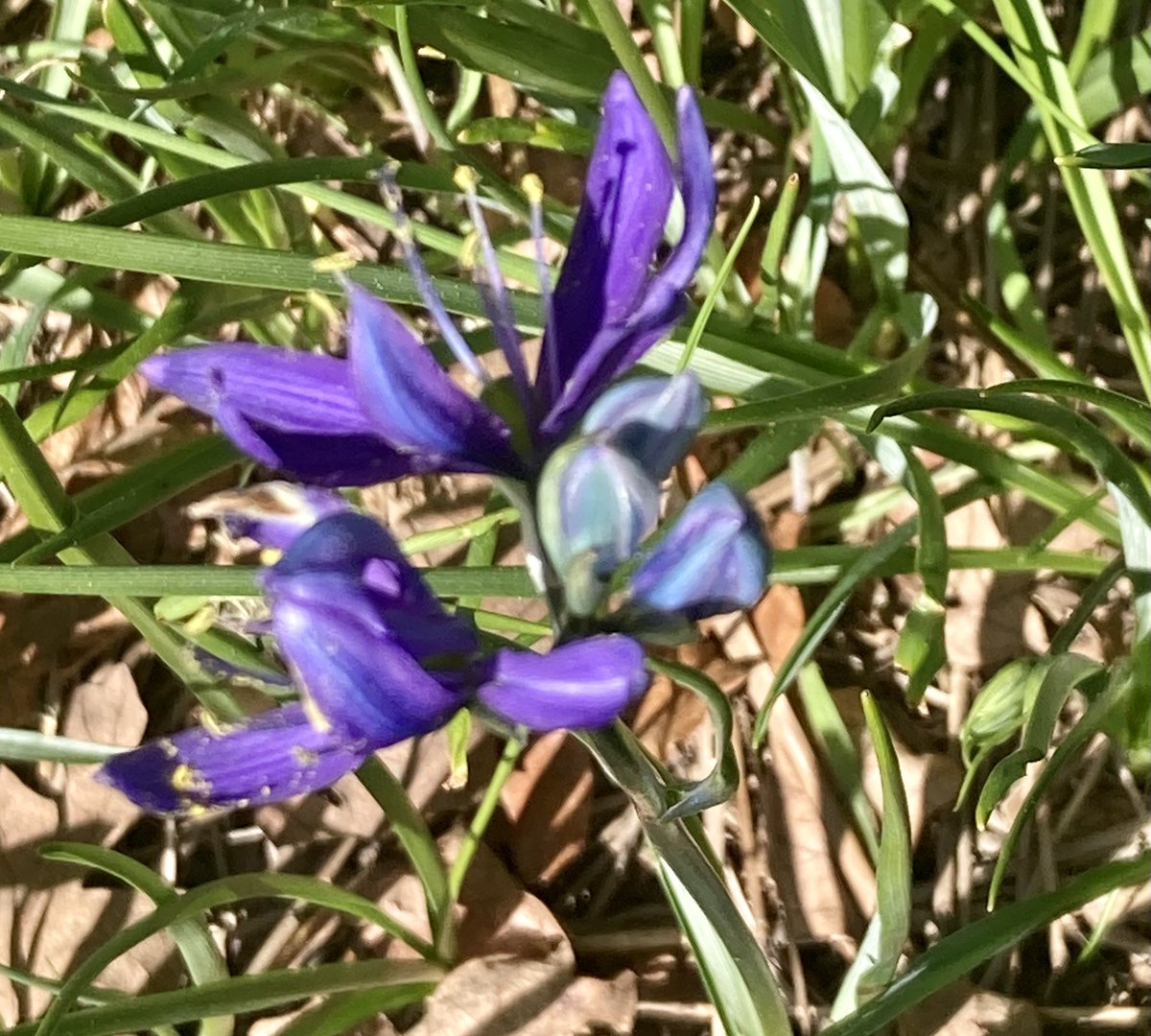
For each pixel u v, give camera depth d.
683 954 0.21
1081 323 0.24
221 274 0.17
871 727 0.14
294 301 0.21
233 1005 0.17
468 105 0.23
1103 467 0.16
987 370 0.23
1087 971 0.20
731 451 0.23
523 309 0.18
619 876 0.22
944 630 0.20
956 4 0.20
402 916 0.21
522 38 0.20
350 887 0.22
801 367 0.19
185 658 0.18
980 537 0.22
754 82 0.26
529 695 0.09
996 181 0.23
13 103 0.23
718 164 0.25
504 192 0.20
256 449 0.10
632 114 0.10
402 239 0.12
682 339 0.19
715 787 0.12
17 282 0.22
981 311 0.20
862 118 0.21
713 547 0.09
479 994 0.20
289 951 0.21
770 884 0.21
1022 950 0.20
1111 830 0.21
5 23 0.26
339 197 0.20
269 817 0.22
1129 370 0.24
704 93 0.25
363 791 0.22
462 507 0.23
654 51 0.25
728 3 0.19
